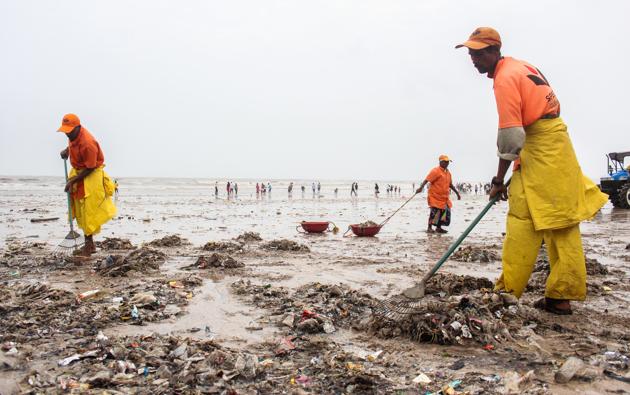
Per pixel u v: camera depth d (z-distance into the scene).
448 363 3.31
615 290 5.43
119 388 2.88
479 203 37.75
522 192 4.33
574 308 4.65
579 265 4.24
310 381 3.03
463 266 7.39
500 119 4.21
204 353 3.43
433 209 13.11
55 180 118.44
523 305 4.36
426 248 9.70
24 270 6.88
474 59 4.59
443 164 12.88
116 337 3.83
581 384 2.91
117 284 5.90
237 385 2.96
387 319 4.07
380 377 3.06
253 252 9.07
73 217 8.23
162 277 6.39
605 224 15.10
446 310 3.97
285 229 14.84
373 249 9.59
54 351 3.51
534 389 2.82
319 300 4.96
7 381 2.85
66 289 5.62
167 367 3.17
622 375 3.03
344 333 4.03
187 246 10.02
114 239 9.68
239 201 40.66
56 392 2.80
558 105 4.31
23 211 23.58
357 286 5.85
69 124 7.53
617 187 23.30
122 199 42.53
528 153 4.30
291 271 6.93
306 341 3.81
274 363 3.31
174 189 79.88
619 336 3.82
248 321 4.35
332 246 10.16
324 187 122.56
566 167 4.14
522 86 4.18
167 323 4.31
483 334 3.71
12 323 4.10
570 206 4.13
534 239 4.36
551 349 3.55
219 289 5.70
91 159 7.75
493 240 11.02
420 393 2.84
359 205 34.25
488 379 2.99
